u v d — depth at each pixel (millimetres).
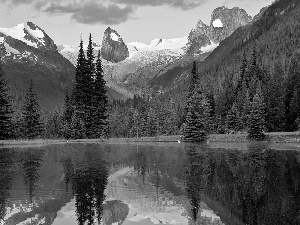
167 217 17734
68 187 23969
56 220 16891
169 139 86688
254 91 111562
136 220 17250
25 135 92375
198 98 85250
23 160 40875
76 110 93688
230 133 91812
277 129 94562
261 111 77062
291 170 33062
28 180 26609
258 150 56750
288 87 107438
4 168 33469
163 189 23828
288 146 63062
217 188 24391
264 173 31203
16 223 16484
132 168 33906
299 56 175750
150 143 79375
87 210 18688
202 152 53375
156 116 127688
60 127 103000
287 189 24047
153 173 30672
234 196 22094
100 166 35250
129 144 75812
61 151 54156
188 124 81875
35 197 21094
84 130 92188
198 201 20828
